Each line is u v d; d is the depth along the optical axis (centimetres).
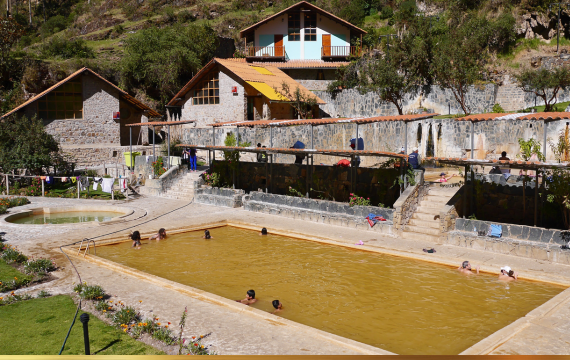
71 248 1634
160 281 1260
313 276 1381
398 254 1580
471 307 1132
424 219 1836
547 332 941
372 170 2069
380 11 6719
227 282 1327
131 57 5078
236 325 977
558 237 1466
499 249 1555
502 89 4222
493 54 4850
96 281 1277
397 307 1138
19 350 838
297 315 1090
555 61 4538
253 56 5075
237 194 2422
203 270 1441
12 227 1953
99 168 3234
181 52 5091
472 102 3994
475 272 1411
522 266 1404
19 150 2856
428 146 2988
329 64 4916
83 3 8862
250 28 5169
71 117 3878
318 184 2253
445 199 1903
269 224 2025
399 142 2962
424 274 1396
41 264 1363
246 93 3859
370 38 5734
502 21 4831
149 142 4494
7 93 4572
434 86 4012
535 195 1590
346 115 4375
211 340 896
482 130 2817
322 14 5159
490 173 1956
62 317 1005
